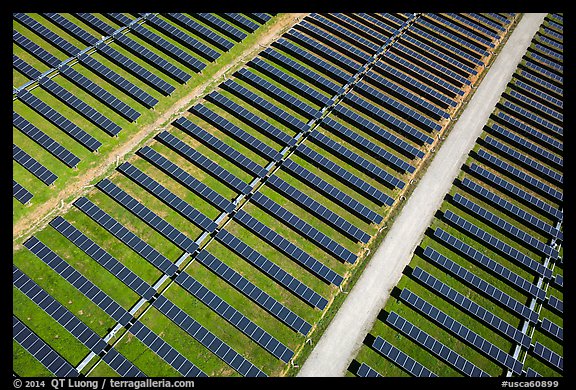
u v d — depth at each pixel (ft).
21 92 224.74
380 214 202.49
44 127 215.51
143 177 200.34
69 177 199.82
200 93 239.30
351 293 178.19
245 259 182.60
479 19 305.32
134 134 218.59
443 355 162.50
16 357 152.35
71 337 158.51
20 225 183.73
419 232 198.29
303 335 165.99
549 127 246.88
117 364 152.87
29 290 164.66
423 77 262.47
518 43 293.84
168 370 155.43
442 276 185.88
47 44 253.44
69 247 179.32
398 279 183.42
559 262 197.16
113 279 172.86
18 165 200.34
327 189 204.95
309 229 191.21
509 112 253.85
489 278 187.73
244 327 163.73
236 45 265.54
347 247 190.80
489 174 220.02
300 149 218.79
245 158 212.02
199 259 178.60
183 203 193.88
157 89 238.27
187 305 169.78
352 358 163.32
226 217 193.88
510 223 207.10
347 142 227.61
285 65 256.73
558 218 208.54
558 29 304.30
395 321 168.86
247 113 229.86
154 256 177.99
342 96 245.65
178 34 263.90
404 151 224.94
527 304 181.88
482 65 276.62
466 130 240.53
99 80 238.89
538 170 226.58
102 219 185.98
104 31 260.42
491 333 172.76
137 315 166.20
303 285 175.11
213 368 157.07
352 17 293.02
